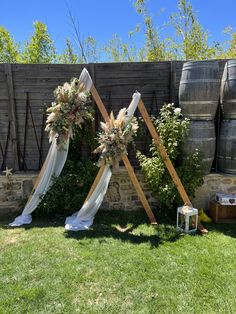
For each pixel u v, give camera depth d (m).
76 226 3.58
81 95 3.43
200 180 3.81
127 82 4.05
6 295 2.28
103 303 2.20
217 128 4.13
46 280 2.48
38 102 4.09
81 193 3.97
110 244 3.13
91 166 3.97
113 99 4.08
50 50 10.69
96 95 3.58
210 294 2.29
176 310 2.12
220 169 4.05
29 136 4.20
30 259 2.82
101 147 3.54
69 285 2.41
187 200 3.65
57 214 4.01
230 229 3.56
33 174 4.11
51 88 4.04
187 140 3.79
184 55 8.95
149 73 4.02
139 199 4.18
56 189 3.87
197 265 2.70
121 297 2.26
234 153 3.80
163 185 3.80
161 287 2.38
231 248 3.04
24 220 3.78
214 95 3.68
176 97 4.05
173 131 3.67
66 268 2.65
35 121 4.15
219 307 2.15
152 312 2.10
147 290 2.34
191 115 3.77
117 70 4.02
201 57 8.82
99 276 2.53
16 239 3.28
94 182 3.70
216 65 3.67
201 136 3.75
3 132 4.17
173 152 3.72
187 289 2.35
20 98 4.07
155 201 4.17
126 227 3.62
